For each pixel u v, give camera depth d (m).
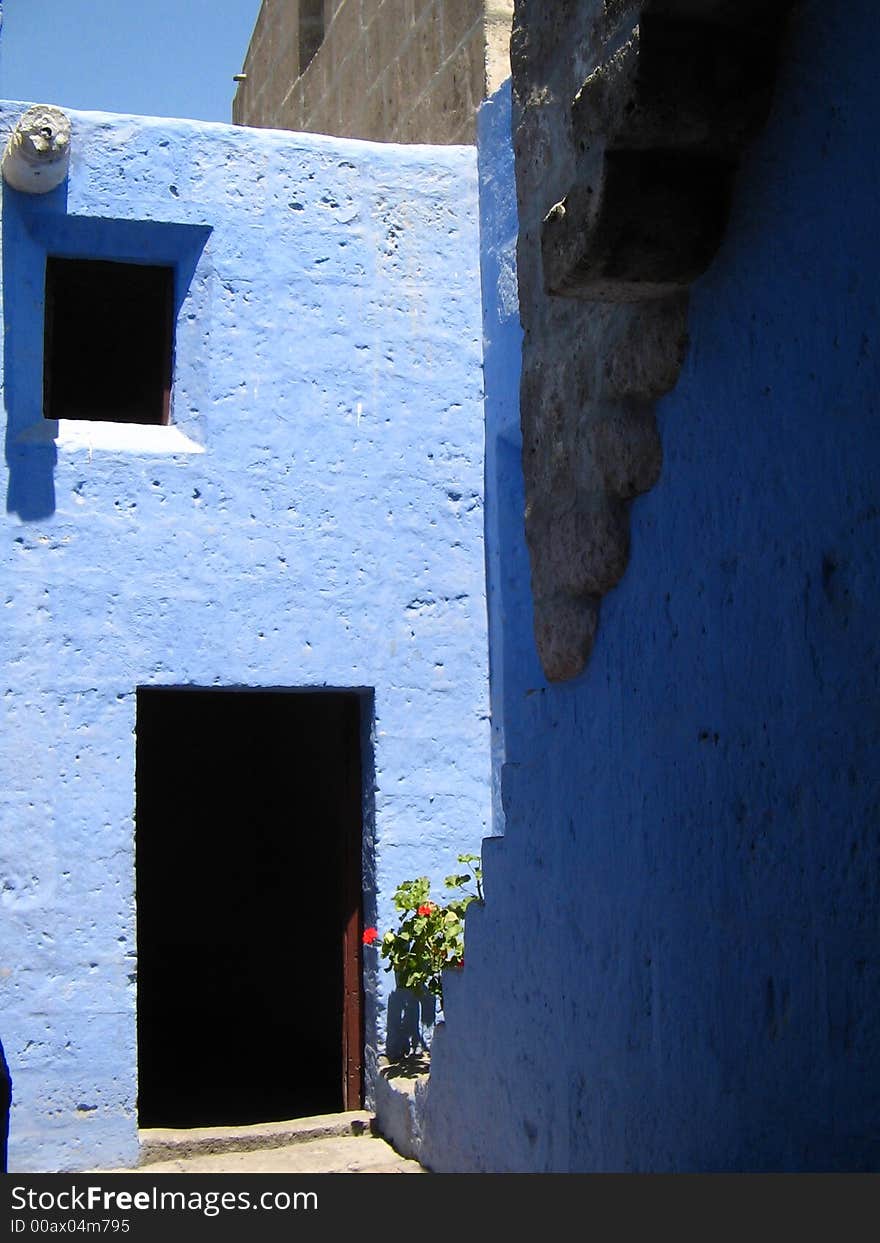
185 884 10.90
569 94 3.73
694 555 3.36
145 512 7.14
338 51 10.92
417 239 7.71
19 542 6.93
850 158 2.81
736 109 3.11
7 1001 6.70
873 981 2.68
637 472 3.59
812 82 2.96
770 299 3.06
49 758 6.88
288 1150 6.82
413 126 9.46
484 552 7.68
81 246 7.23
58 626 6.95
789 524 2.98
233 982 10.67
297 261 7.48
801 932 2.91
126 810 6.96
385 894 7.32
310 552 7.38
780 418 3.02
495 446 7.55
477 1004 4.89
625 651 3.69
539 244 4.11
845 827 2.78
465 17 8.70
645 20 3.08
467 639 7.61
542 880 4.25
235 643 7.21
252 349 7.37
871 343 2.72
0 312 7.00
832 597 2.83
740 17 3.07
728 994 3.18
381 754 7.41
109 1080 6.79
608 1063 3.78
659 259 3.26
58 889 6.82
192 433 7.29
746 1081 3.11
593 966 3.88
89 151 7.14
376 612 7.46
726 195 3.26
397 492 7.55
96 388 9.75
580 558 3.85
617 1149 3.71
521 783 4.42
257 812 10.34
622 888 3.70
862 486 2.74
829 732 2.83
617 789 3.73
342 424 7.49
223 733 10.73
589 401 3.81
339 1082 8.59
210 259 7.33
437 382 7.67
